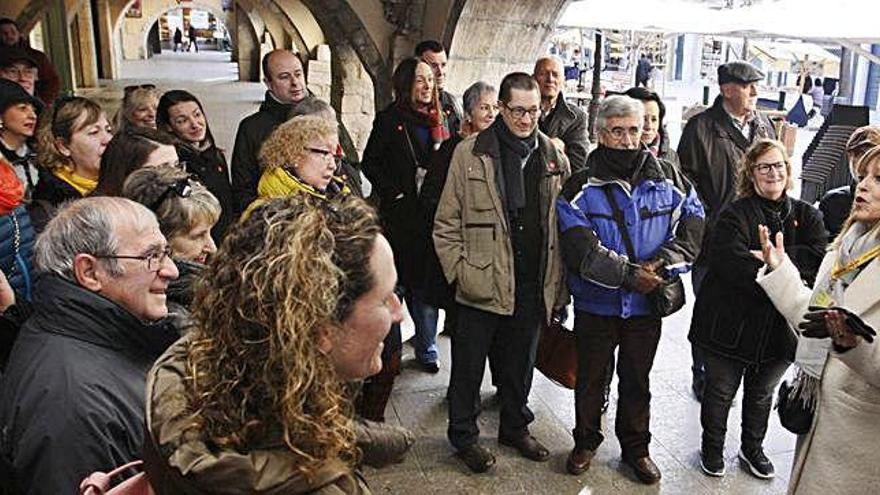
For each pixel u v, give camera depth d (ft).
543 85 11.72
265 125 10.73
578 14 18.25
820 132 15.28
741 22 16.97
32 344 4.21
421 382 11.55
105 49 61.82
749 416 9.21
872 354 5.49
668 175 8.84
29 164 8.75
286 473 2.52
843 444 6.06
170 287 5.20
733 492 8.91
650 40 37.88
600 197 8.56
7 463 4.04
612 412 10.82
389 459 3.71
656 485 9.01
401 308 3.19
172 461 2.53
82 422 3.93
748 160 8.79
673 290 8.50
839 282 6.17
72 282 4.37
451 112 12.62
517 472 9.23
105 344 4.27
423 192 9.88
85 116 7.54
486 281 8.77
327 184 8.00
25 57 12.38
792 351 8.64
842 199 9.91
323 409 2.64
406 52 19.52
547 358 9.71
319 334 2.66
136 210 4.59
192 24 122.11
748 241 8.56
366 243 2.81
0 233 6.01
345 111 25.46
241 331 2.60
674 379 11.91
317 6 19.34
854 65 33.58
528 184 8.87
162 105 9.61
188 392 2.67
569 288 9.02
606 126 8.59
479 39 17.83
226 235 2.82
